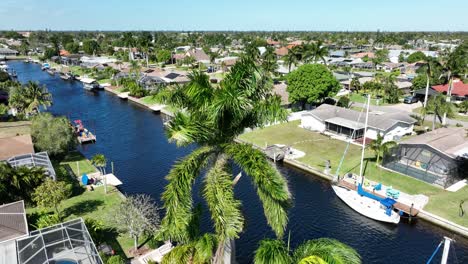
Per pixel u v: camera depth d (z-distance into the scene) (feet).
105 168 162.09
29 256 75.25
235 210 49.37
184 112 58.59
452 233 107.65
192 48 606.14
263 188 49.73
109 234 101.24
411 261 96.48
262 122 57.82
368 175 144.56
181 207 49.37
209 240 56.49
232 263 59.31
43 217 100.22
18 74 460.14
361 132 193.36
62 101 308.81
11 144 154.40
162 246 94.17
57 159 166.30
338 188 131.34
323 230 111.04
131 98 309.63
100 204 120.88
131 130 224.74
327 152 172.14
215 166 53.57
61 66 506.89
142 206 99.76
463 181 136.98
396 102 278.05
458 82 296.10
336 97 289.53
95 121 245.86
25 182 115.85
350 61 497.87
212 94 54.65
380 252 100.48
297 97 241.55
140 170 159.94
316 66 239.30
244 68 55.06
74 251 78.84
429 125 215.51
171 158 174.91
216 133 55.62
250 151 51.31
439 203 120.78
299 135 200.64
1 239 80.28
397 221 112.06
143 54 568.41
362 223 114.83
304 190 138.10
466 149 146.10
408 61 479.41
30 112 238.89
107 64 470.39
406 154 147.13
